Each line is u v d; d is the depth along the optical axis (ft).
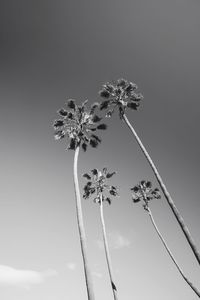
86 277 51.42
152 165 66.44
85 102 82.43
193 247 52.42
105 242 103.96
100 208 112.27
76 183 67.36
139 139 73.00
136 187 136.15
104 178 118.21
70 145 78.54
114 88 82.69
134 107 81.71
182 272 108.88
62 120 80.28
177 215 56.65
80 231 58.29
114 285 94.02
